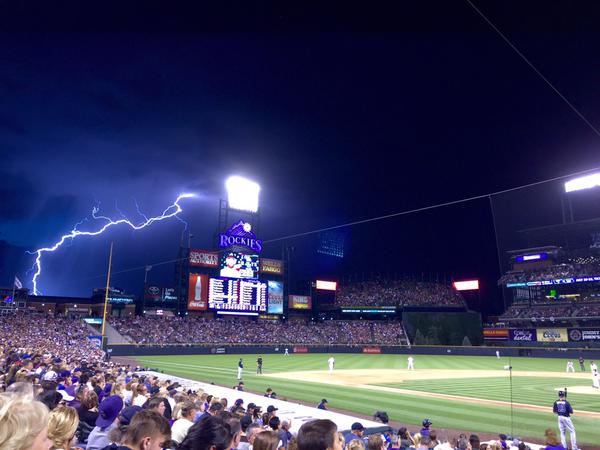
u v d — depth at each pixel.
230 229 81.56
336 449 3.36
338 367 47.25
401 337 83.62
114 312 82.62
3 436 1.95
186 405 7.16
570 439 12.17
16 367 12.00
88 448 5.84
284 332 81.19
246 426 7.96
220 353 67.06
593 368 28.98
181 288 79.12
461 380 34.91
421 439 9.59
